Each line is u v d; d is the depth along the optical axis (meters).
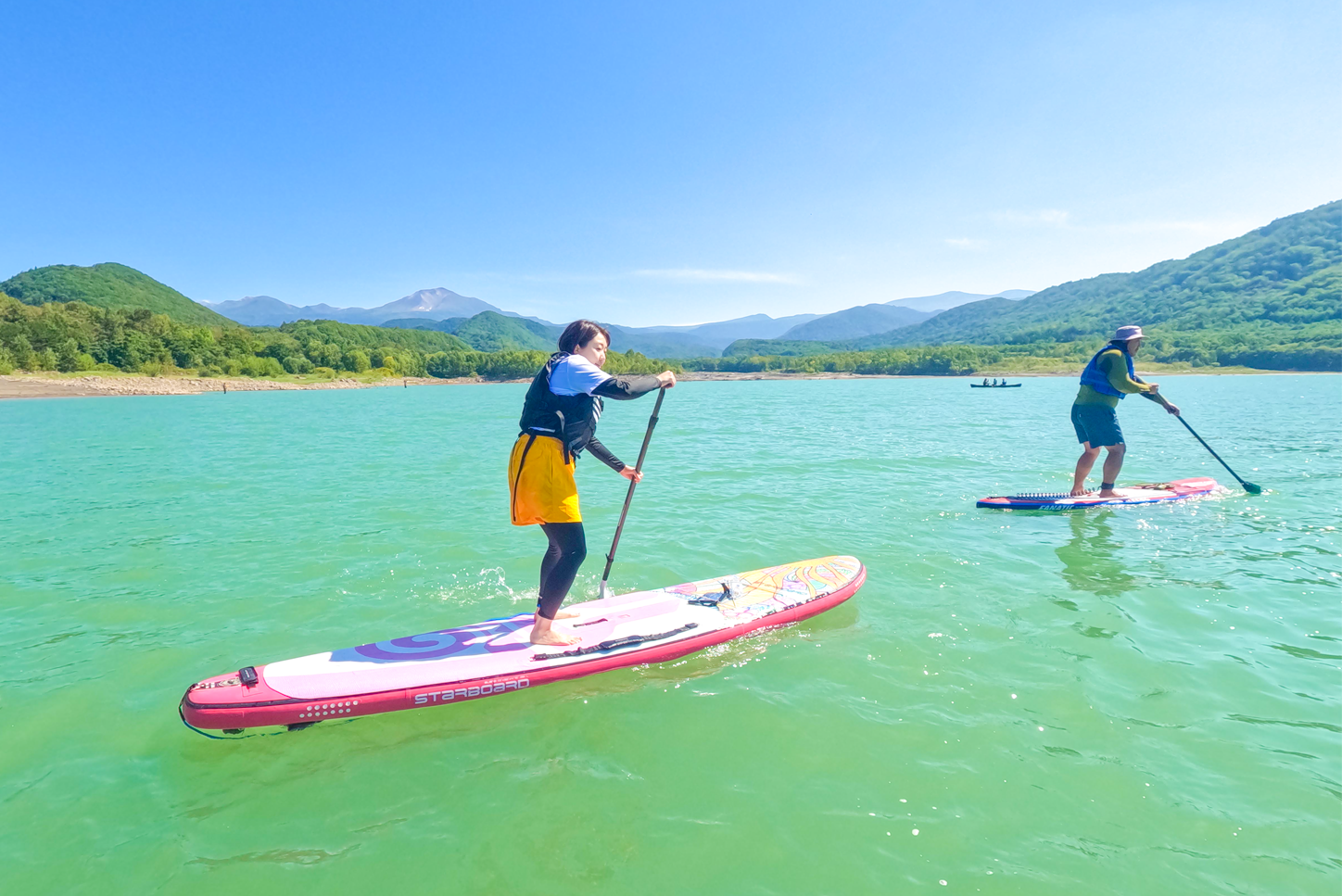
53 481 11.23
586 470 12.19
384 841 2.72
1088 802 2.90
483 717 3.68
